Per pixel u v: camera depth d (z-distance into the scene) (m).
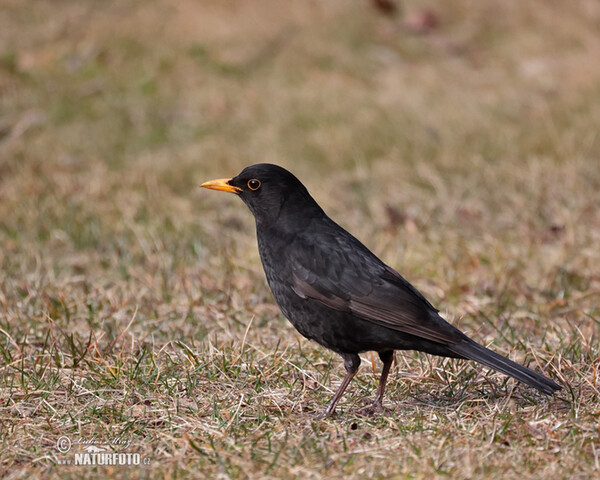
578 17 22.11
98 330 9.50
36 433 7.01
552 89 18.61
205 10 20.67
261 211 7.89
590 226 12.56
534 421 6.98
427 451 6.50
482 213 13.39
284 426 7.12
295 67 19.19
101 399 7.63
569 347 8.60
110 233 13.05
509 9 22.20
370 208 13.96
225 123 17.20
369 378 8.30
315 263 7.50
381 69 19.52
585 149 15.32
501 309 10.13
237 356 8.49
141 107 17.62
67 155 16.05
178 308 10.27
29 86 18.19
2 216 13.50
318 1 21.42
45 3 20.97
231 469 6.27
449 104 17.73
